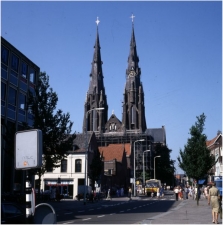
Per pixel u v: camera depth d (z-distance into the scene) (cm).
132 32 12775
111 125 12225
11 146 2867
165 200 4806
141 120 12012
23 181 3778
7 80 3550
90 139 6462
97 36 12812
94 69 12581
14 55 3722
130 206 3338
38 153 520
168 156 11481
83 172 5994
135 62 12506
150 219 1802
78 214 2334
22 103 3875
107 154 8912
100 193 5341
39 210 520
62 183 6016
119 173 8425
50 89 3012
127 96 12231
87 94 12438
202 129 3183
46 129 2878
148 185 7000
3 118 3462
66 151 2969
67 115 3000
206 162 3100
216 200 1598
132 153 10725
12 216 1227
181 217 1927
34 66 4191
